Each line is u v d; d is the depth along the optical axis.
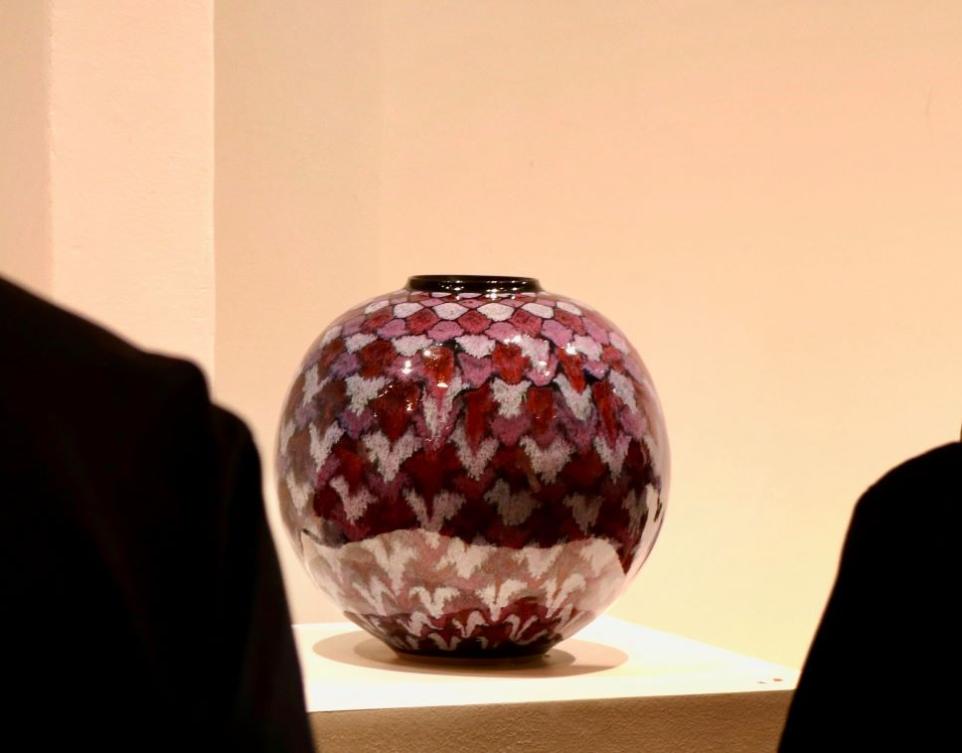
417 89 1.88
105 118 1.52
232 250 1.79
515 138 1.92
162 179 1.54
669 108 1.98
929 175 2.04
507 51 1.91
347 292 1.86
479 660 1.43
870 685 0.85
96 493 0.56
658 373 1.98
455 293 1.38
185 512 0.59
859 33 2.01
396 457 1.30
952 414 2.05
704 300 2.00
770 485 2.03
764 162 2.01
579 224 1.95
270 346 1.82
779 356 2.02
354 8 1.84
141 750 0.55
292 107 1.82
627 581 1.42
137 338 1.54
